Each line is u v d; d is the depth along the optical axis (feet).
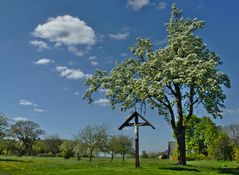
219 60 151.33
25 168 112.06
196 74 136.56
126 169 115.55
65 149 323.78
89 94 160.97
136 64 154.20
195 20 155.22
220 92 142.20
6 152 386.52
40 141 422.82
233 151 287.48
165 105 150.10
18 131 409.69
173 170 122.31
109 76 157.69
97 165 131.64
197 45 151.84
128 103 149.79
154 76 146.20
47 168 115.55
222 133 295.28
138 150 123.65
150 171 112.27
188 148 291.38
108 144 252.42
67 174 99.60
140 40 154.51
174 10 156.87
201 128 287.28
